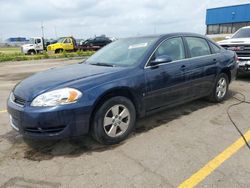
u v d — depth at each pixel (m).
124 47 4.77
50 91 3.37
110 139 3.76
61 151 3.64
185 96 4.87
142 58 4.17
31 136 3.41
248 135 4.04
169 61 4.19
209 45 5.54
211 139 3.92
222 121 4.66
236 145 3.70
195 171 3.05
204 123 4.58
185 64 4.73
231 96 6.41
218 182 2.83
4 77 10.88
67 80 3.62
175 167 3.15
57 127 3.35
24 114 3.33
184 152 3.52
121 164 3.25
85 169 3.16
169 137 4.02
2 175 3.07
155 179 2.91
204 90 5.32
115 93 3.80
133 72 3.96
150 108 4.27
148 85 4.10
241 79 8.70
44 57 22.84
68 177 3.00
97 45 30.25
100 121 3.62
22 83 3.94
